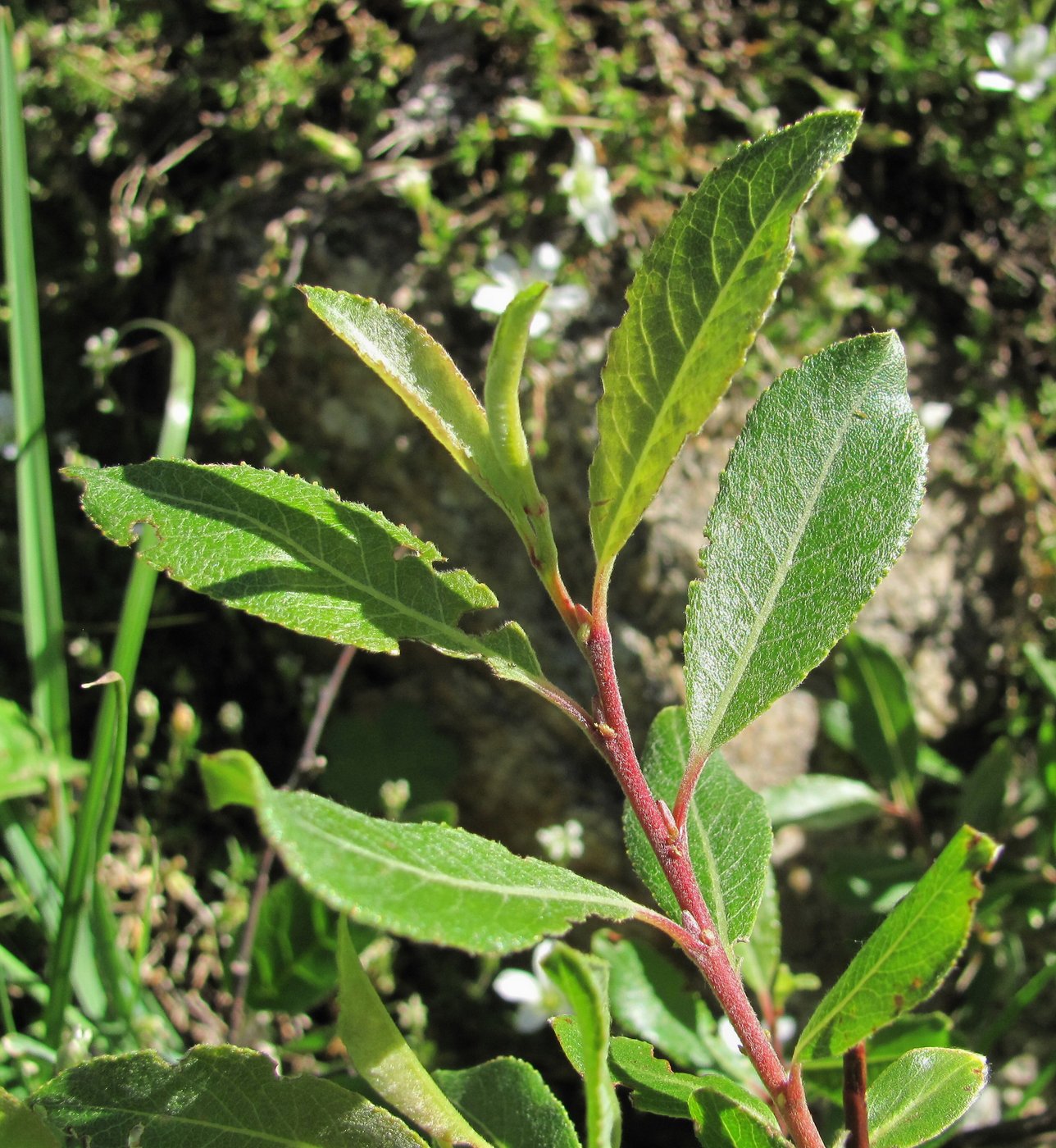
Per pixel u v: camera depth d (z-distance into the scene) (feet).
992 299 0.93
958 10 0.97
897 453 0.40
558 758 0.85
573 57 0.92
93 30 1.00
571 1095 0.85
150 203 0.96
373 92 0.92
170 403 0.79
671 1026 0.59
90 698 0.94
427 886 0.28
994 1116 0.79
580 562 0.84
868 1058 0.53
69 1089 0.36
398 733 0.87
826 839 0.84
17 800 0.76
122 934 0.84
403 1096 0.33
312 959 0.67
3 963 0.72
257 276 0.88
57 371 0.99
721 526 0.40
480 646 0.36
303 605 0.36
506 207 0.87
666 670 0.82
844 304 0.87
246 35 0.98
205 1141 0.36
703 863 0.42
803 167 0.32
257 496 0.37
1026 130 0.94
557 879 0.31
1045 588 0.89
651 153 0.88
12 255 0.80
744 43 0.94
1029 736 0.90
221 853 0.91
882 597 0.86
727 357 0.32
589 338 0.83
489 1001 0.87
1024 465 0.89
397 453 0.86
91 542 0.96
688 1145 0.83
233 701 0.95
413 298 0.85
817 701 0.85
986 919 0.76
